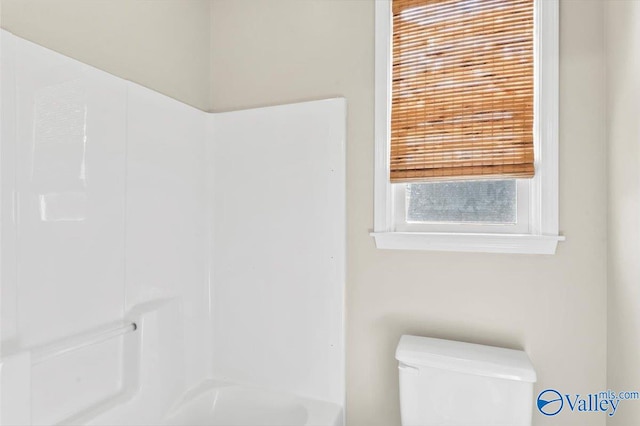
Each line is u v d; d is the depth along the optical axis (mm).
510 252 1228
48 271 966
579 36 1152
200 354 1566
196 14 1617
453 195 1353
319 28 1501
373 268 1406
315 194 1469
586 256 1147
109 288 1142
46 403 962
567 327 1168
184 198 1479
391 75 1408
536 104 1214
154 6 1392
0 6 917
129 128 1216
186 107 1494
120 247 1182
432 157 1328
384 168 1392
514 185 1278
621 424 1010
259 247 1557
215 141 1638
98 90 1104
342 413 1412
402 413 1209
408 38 1375
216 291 1628
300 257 1490
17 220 894
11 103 880
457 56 1300
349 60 1450
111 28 1218
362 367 1415
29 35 980
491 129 1252
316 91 1501
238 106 1643
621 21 997
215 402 1518
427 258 1335
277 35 1573
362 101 1429
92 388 1089
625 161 975
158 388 1303
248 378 1565
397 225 1417
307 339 1474
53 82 975
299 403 1437
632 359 936
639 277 890
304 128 1488
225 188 1617
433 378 1171
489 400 1110
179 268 1447
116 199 1167
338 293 1430
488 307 1258
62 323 1000
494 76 1251
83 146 1058
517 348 1223
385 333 1385
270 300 1536
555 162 1170
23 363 861
